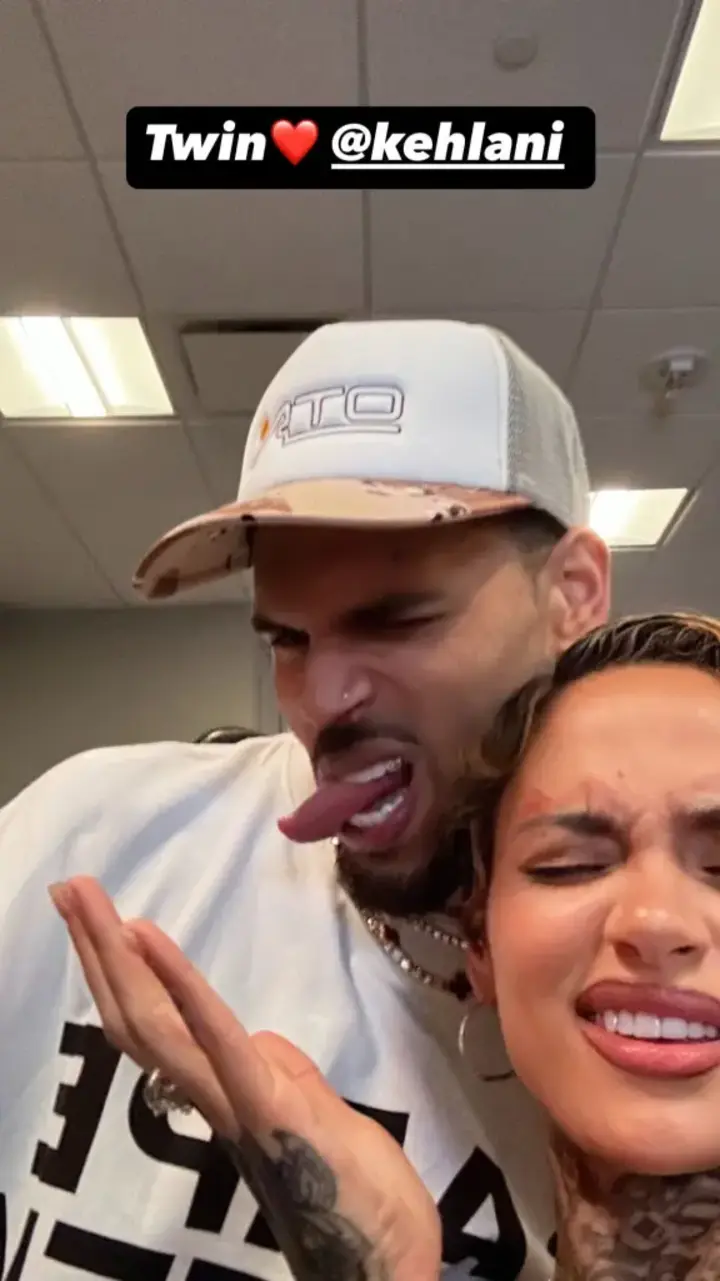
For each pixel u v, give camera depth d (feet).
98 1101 1.79
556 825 1.42
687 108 4.93
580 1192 1.42
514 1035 1.42
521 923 1.42
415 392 1.80
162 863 1.98
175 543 1.82
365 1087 1.73
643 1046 1.30
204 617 12.40
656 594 11.54
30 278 6.13
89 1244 1.70
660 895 1.32
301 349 1.94
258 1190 1.37
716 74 4.72
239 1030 1.33
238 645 12.28
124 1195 1.73
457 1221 1.64
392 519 1.58
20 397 7.70
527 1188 1.70
